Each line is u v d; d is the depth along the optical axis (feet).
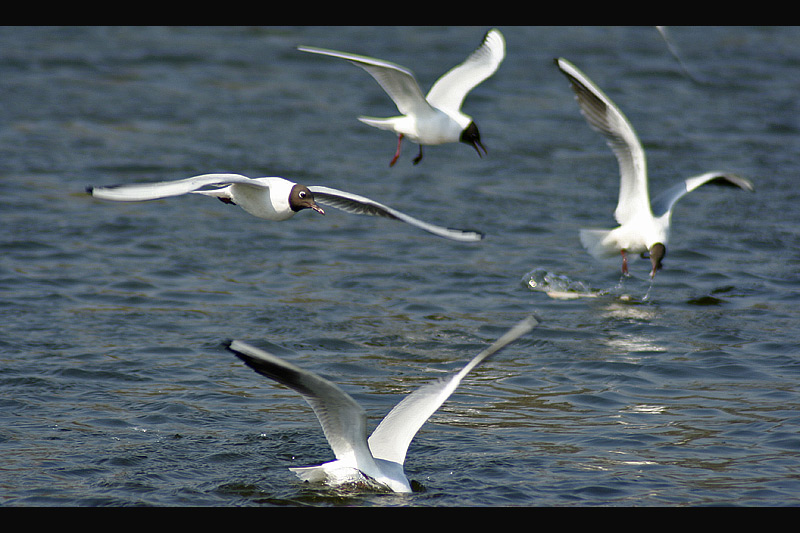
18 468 29.73
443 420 34.83
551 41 118.62
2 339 41.57
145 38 115.55
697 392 37.60
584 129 87.04
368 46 110.11
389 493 27.50
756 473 30.30
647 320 46.73
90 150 74.84
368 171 72.90
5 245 55.77
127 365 39.32
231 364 40.11
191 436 32.68
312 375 24.16
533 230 61.82
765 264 56.24
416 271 54.39
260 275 53.16
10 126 79.92
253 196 33.73
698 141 81.97
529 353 42.47
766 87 101.24
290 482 29.12
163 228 61.21
